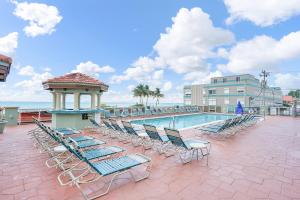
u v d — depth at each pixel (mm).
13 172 3742
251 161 4547
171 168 4051
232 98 34719
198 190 3086
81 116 8953
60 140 3869
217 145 6160
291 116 18578
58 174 3660
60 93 8930
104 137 7324
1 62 4145
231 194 2959
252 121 11609
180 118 19484
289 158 4789
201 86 41156
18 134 7676
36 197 2814
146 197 2859
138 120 15125
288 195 2938
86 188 3121
